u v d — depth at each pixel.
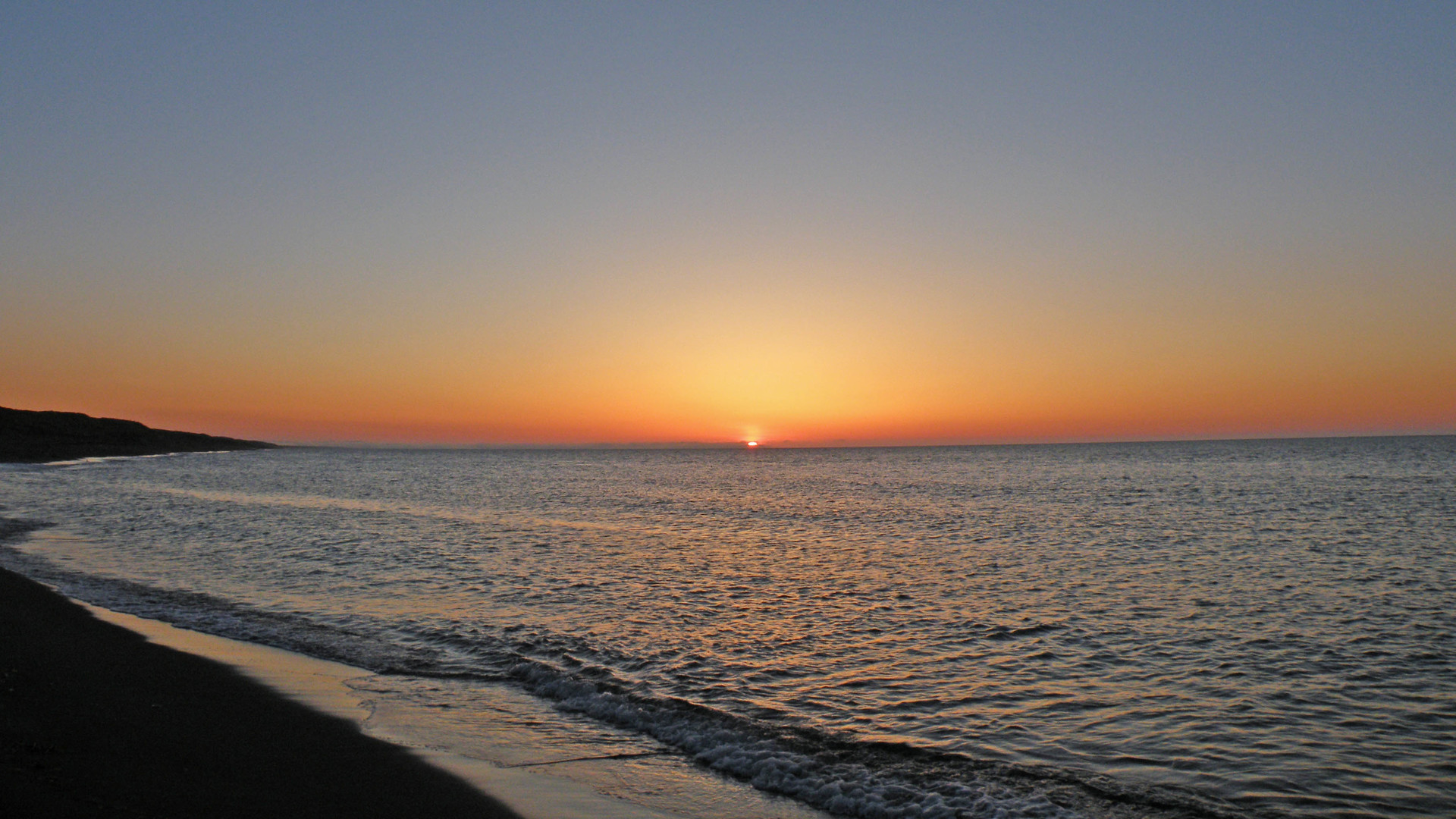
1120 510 45.56
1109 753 10.02
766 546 30.95
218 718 10.01
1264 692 12.61
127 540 30.19
